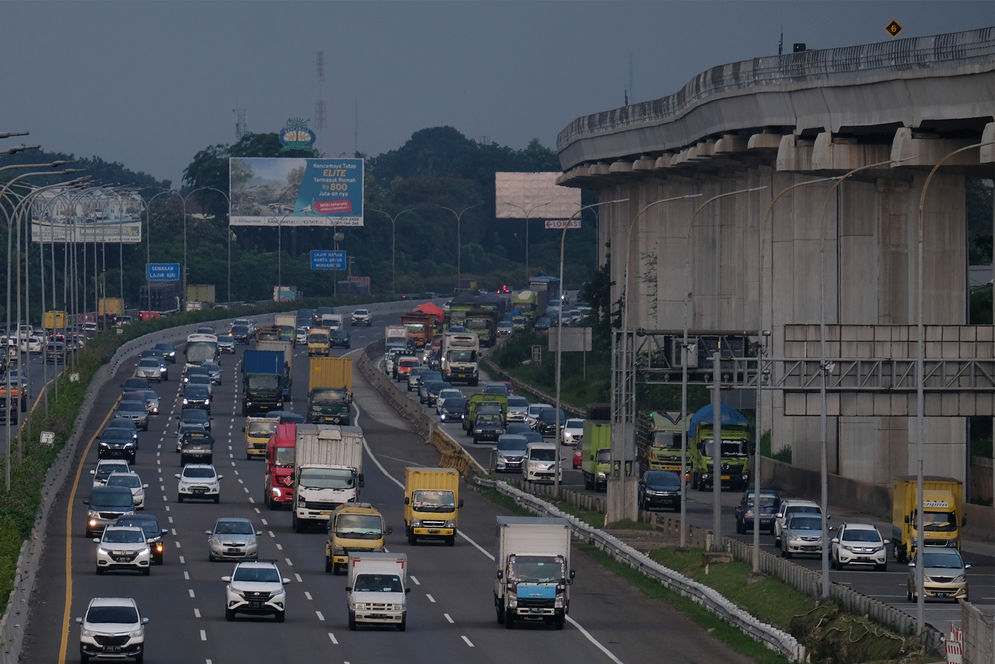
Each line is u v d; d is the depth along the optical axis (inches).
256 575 5792.3
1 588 5324.8
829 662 5049.2
